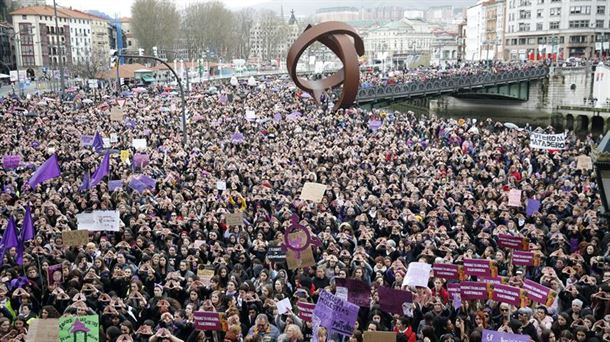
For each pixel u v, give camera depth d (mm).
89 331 10672
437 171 25688
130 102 57750
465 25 178750
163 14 147500
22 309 12922
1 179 26109
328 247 16172
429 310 12828
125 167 27688
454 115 97750
